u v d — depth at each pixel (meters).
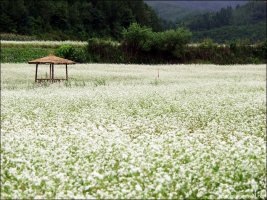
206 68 48.38
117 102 18.80
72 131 12.05
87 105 18.34
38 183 7.41
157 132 13.22
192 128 14.20
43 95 20.98
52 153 9.27
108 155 9.16
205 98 20.19
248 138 11.40
